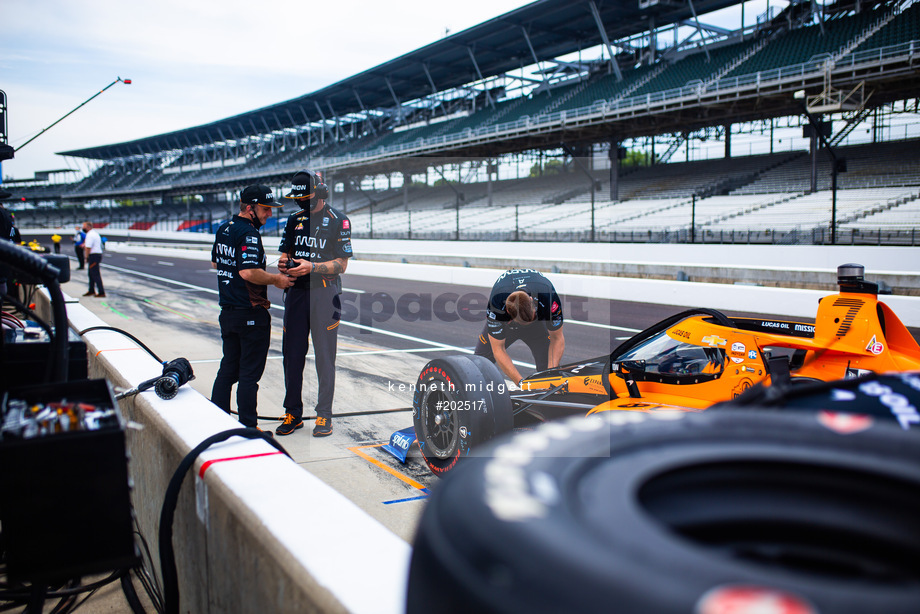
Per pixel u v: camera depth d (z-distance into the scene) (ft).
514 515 1.90
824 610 1.31
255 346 13.07
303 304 11.78
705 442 2.43
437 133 135.64
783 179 93.50
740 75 90.48
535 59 119.24
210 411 7.12
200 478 5.48
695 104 84.33
